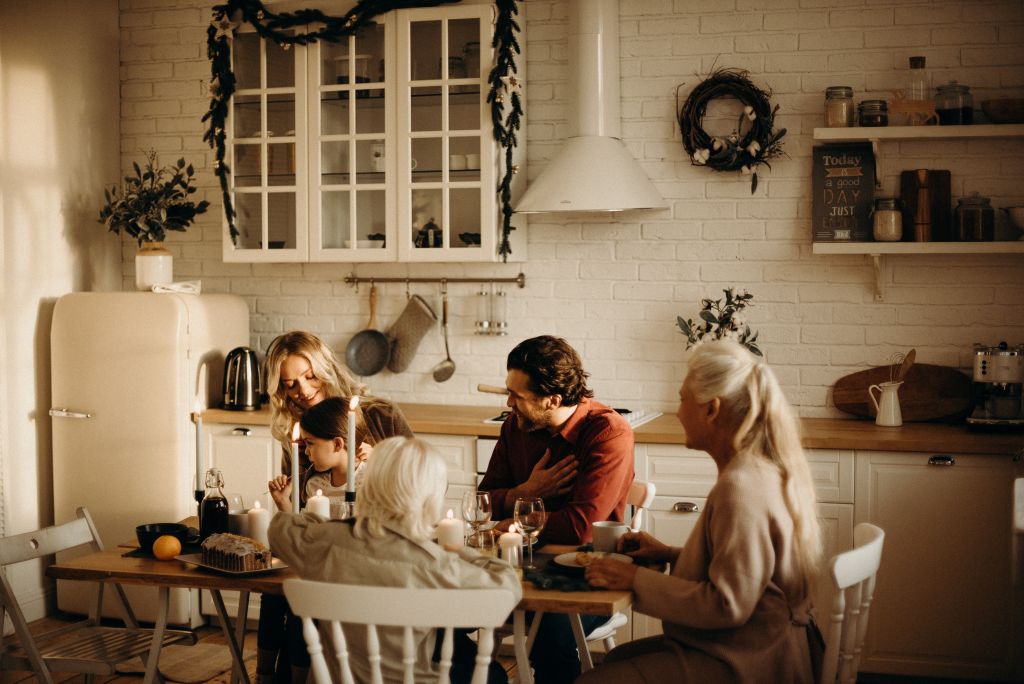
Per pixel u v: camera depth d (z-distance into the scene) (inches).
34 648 112.1
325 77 178.1
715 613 83.8
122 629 124.4
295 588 83.9
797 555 87.5
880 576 148.3
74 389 175.5
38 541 118.2
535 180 171.6
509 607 82.0
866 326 168.7
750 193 172.2
